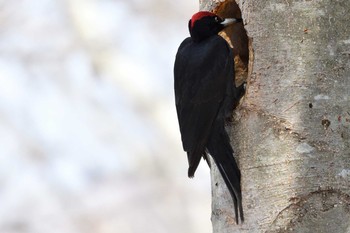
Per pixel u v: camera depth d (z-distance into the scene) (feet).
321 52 35.37
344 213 34.01
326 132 34.71
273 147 35.24
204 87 39.32
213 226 37.68
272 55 36.04
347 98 35.04
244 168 35.96
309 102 35.04
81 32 76.28
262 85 36.04
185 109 39.60
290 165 34.73
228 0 41.96
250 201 35.40
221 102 38.91
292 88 35.35
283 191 34.60
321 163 34.45
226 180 36.24
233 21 41.60
